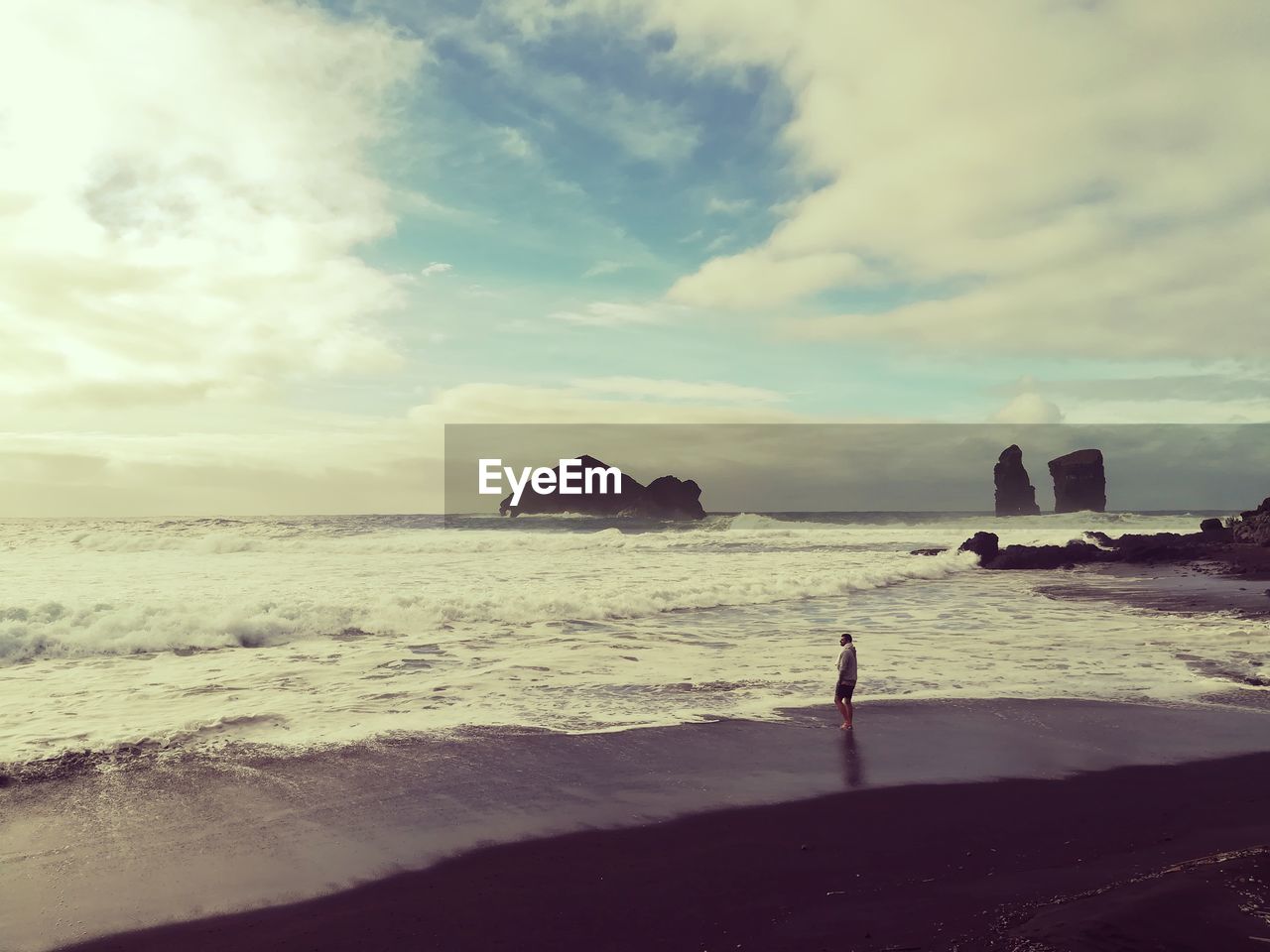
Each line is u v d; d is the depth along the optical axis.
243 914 5.80
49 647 14.62
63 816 7.54
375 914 5.78
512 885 6.24
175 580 23.64
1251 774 8.77
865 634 17.91
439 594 20.75
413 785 8.43
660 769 9.03
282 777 8.61
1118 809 7.77
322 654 14.91
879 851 6.82
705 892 6.08
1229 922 4.83
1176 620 20.12
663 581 25.62
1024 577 32.31
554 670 13.88
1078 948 4.54
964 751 9.68
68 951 5.32
